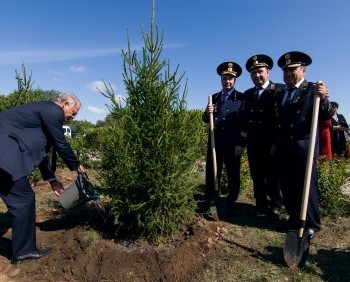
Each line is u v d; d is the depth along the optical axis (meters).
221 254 3.78
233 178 5.09
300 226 3.55
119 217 4.14
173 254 3.62
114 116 4.02
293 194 4.30
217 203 4.93
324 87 3.60
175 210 4.04
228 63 4.94
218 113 5.05
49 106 3.78
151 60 3.97
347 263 3.67
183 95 4.08
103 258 3.53
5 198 3.62
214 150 4.86
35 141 3.66
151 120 3.89
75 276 3.41
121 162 3.86
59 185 4.34
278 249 3.96
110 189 4.03
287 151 4.14
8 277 3.44
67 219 4.82
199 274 3.39
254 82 5.07
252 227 4.65
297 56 4.10
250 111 5.08
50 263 3.60
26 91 6.62
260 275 3.37
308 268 3.53
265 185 5.12
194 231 4.20
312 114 3.79
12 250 3.78
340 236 4.38
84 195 4.17
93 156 8.95
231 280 3.30
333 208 5.09
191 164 4.14
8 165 3.47
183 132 4.01
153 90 3.93
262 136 4.95
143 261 3.53
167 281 3.29
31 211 3.68
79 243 3.79
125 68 3.98
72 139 10.15
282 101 4.31
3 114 3.69
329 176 5.14
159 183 3.80
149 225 3.88
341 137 7.37
